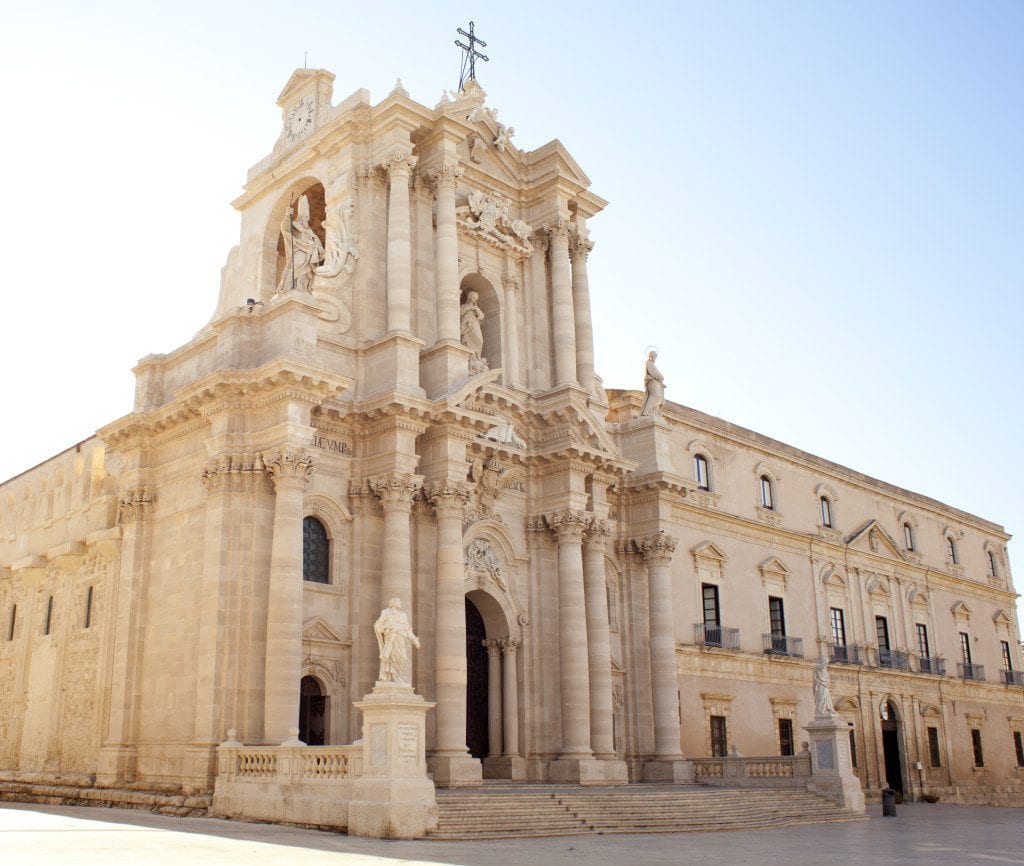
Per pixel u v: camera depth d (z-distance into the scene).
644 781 36.88
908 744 54.41
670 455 44.12
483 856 17.77
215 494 27.78
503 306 36.94
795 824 29.36
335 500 30.09
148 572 30.67
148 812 25.88
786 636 47.41
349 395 31.19
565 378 36.69
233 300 36.56
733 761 36.25
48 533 38.53
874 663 53.22
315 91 36.56
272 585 26.66
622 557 39.12
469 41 39.53
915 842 23.42
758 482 49.12
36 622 37.69
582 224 39.66
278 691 25.92
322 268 32.16
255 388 28.00
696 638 42.69
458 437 31.75
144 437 31.47
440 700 29.88
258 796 23.53
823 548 52.03
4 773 34.81
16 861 14.45
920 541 61.31
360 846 18.61
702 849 20.58
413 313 33.59
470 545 33.47
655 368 41.34
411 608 30.19
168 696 28.36
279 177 36.38
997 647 66.62
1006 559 71.31
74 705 33.25
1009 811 45.22
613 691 37.25
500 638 34.12
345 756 22.05
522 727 33.75
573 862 17.11
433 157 34.84
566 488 35.25
